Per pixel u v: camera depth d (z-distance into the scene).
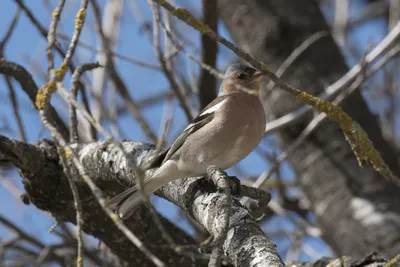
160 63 11.02
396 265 6.61
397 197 12.02
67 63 6.43
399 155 13.90
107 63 11.70
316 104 8.09
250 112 8.85
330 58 13.22
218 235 5.73
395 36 10.35
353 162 12.34
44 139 9.11
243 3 14.04
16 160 8.77
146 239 9.40
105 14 13.24
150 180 8.27
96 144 8.88
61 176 8.96
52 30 6.66
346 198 12.16
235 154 8.84
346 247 11.92
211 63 11.16
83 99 10.70
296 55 11.82
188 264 9.50
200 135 8.65
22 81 10.07
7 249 11.78
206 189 7.66
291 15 13.67
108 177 8.65
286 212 12.89
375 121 12.83
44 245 11.73
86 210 9.11
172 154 8.48
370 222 11.76
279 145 13.27
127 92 11.88
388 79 15.10
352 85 10.56
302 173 12.79
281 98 13.02
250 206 8.23
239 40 14.03
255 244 6.38
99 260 11.23
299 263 8.80
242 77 9.73
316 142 12.66
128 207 8.23
